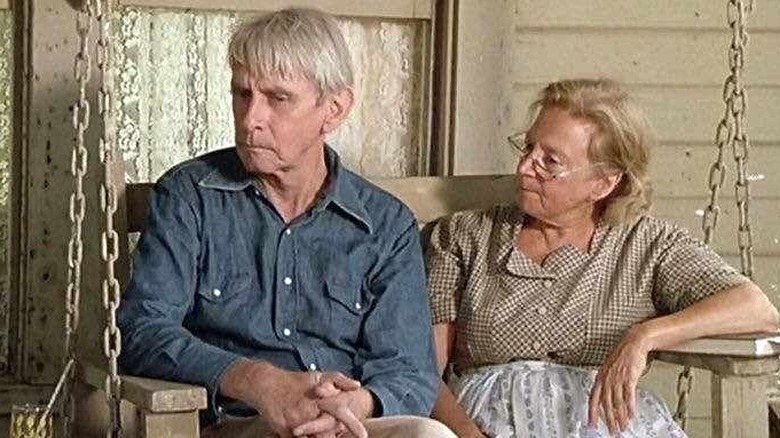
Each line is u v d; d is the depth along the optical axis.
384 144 3.91
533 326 3.20
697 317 3.08
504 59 3.88
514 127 3.93
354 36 3.86
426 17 3.86
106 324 2.81
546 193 3.17
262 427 2.87
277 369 2.78
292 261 3.03
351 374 3.05
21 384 3.58
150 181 3.71
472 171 3.89
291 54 2.90
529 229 3.28
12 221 3.58
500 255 3.26
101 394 3.11
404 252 3.11
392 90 3.90
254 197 3.04
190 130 3.74
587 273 3.22
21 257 3.56
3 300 3.60
